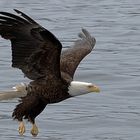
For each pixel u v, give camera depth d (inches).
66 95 470.0
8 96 463.8
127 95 689.0
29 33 448.5
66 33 992.2
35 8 1226.6
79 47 524.4
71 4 1294.3
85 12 1202.6
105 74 757.3
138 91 698.2
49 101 470.6
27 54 458.6
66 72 486.6
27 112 474.0
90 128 609.6
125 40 960.3
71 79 475.5
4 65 786.2
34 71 465.7
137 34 999.0
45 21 1098.7
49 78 465.4
